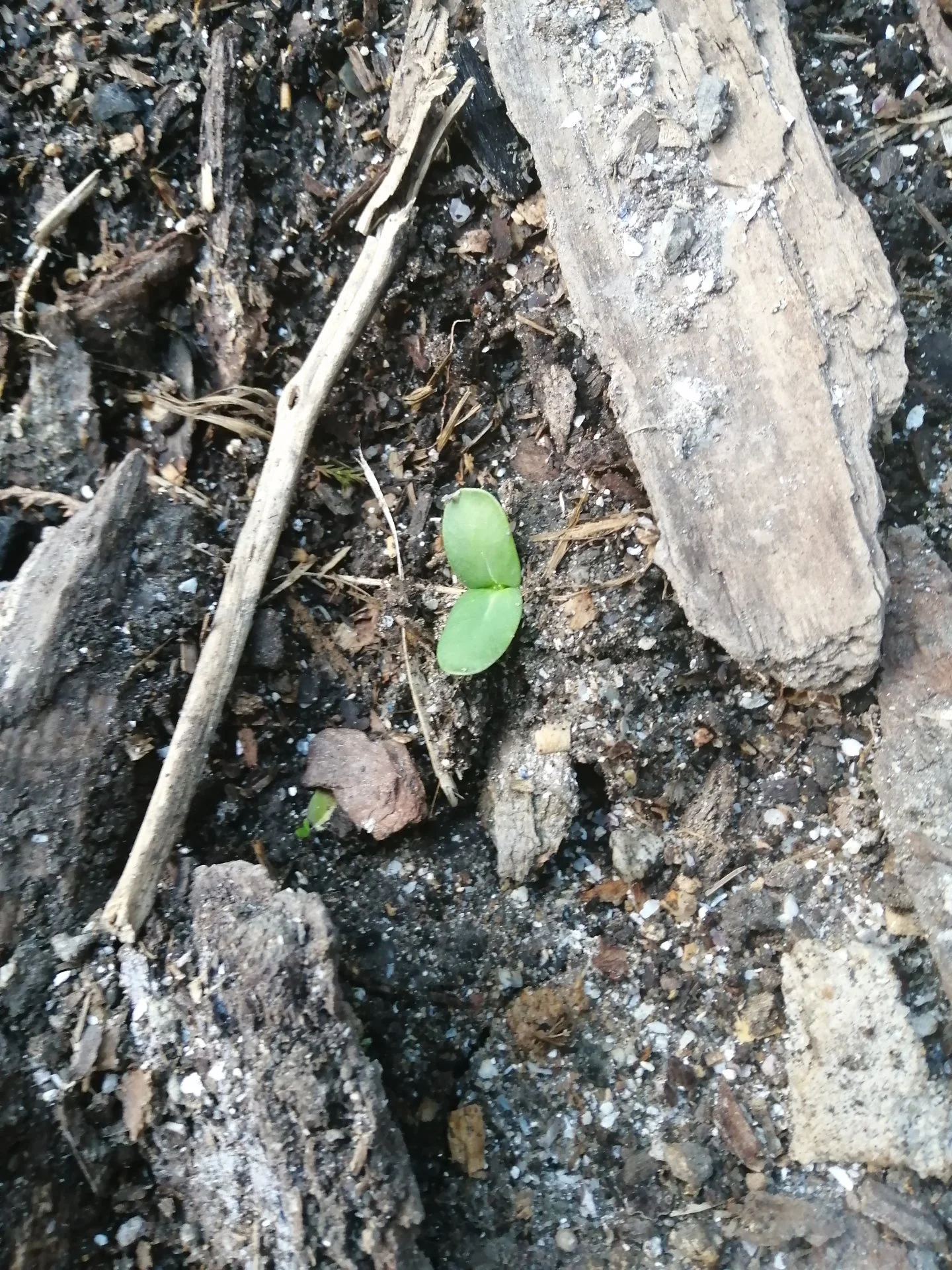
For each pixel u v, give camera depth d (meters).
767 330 0.20
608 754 0.22
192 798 0.20
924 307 0.23
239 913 0.18
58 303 0.23
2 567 0.21
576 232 0.20
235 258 0.23
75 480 0.22
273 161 0.23
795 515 0.19
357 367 0.23
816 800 0.21
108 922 0.18
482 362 0.23
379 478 0.23
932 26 0.24
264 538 0.21
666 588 0.21
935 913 0.19
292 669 0.22
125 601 0.20
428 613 0.23
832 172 0.20
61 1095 0.17
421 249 0.23
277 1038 0.17
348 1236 0.16
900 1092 0.19
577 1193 0.20
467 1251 0.20
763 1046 0.21
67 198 0.23
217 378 0.23
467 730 0.22
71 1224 0.17
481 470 0.23
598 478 0.22
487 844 0.23
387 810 0.22
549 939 0.22
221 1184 0.17
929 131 0.24
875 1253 0.19
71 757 0.19
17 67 0.23
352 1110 0.17
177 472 0.22
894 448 0.23
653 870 0.22
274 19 0.24
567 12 0.21
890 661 0.20
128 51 0.23
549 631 0.22
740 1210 0.19
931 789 0.20
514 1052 0.21
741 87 0.21
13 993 0.18
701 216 0.20
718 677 0.21
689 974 0.21
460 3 0.23
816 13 0.24
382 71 0.24
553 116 0.21
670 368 0.20
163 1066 0.17
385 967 0.21
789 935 0.21
